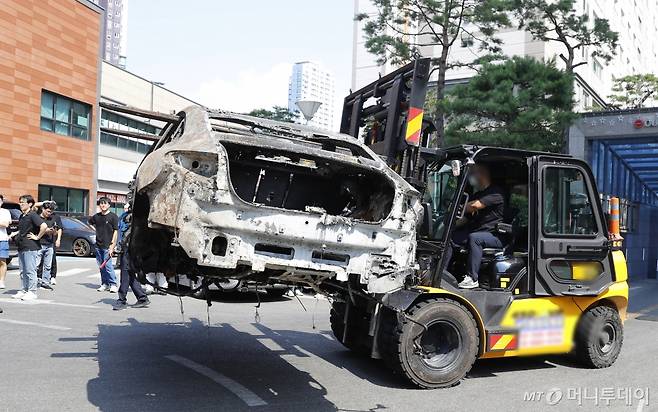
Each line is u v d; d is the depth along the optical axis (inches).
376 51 1000.9
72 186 1144.8
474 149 263.6
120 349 278.1
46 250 482.6
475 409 213.6
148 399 206.8
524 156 273.7
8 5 983.0
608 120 728.3
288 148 195.9
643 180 1009.5
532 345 265.1
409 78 263.6
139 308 397.7
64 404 197.8
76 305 401.7
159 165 182.9
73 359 256.2
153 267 230.8
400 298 234.2
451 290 252.4
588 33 1042.7
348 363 276.4
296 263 186.9
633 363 297.4
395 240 202.1
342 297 232.5
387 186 210.5
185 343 298.0
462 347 242.8
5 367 239.5
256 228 180.5
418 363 235.5
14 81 1000.9
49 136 1082.1
